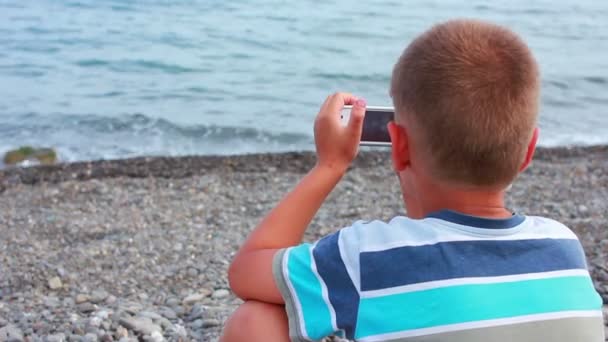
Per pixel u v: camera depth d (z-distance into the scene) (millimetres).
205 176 11180
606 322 4582
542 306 1941
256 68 21688
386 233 2016
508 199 9172
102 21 27656
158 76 20719
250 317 2150
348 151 2322
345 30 27078
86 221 8812
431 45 2016
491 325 1901
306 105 17812
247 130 15469
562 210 8508
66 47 23953
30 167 11945
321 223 8328
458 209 2053
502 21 30000
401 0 33406
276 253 2113
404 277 1945
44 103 17594
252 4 31172
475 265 1956
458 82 1930
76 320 5383
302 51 23828
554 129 15383
